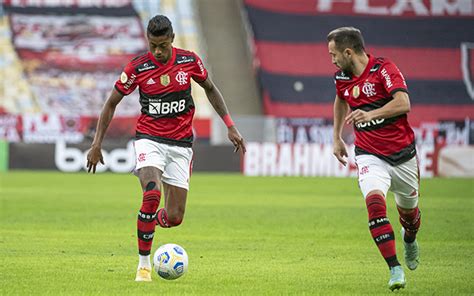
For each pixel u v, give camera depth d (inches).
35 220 2281.0
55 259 1457.9
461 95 6771.7
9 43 6668.3
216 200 3122.5
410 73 6924.2
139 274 1203.2
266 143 5295.3
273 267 1390.3
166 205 1316.4
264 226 2187.5
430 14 7386.8
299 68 6801.2
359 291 1122.7
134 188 3769.7
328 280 1234.0
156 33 1210.0
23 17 6875.0
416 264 1334.9
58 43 6722.4
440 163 5216.5
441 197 3353.8
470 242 1836.9
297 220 2357.3
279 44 6968.5
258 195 3415.4
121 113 6151.6
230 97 6638.8
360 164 1179.9
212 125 5364.2
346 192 3644.2
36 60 6569.9
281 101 6505.9
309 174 5285.4
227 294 1083.3
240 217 2436.0
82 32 6840.6
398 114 1118.4
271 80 6653.5
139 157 1248.8
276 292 1106.7
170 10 7204.7
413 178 1202.0
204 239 1875.0
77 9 7007.9
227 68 6914.4
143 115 1273.4
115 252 1587.1
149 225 1188.5
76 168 5285.4
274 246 1743.4
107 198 3152.1
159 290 1107.9
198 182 4338.1
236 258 1521.9
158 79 1249.4
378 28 7263.8
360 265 1428.4
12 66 6496.1
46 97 6294.3
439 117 6579.7
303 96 6569.9
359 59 1175.6
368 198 1126.4
